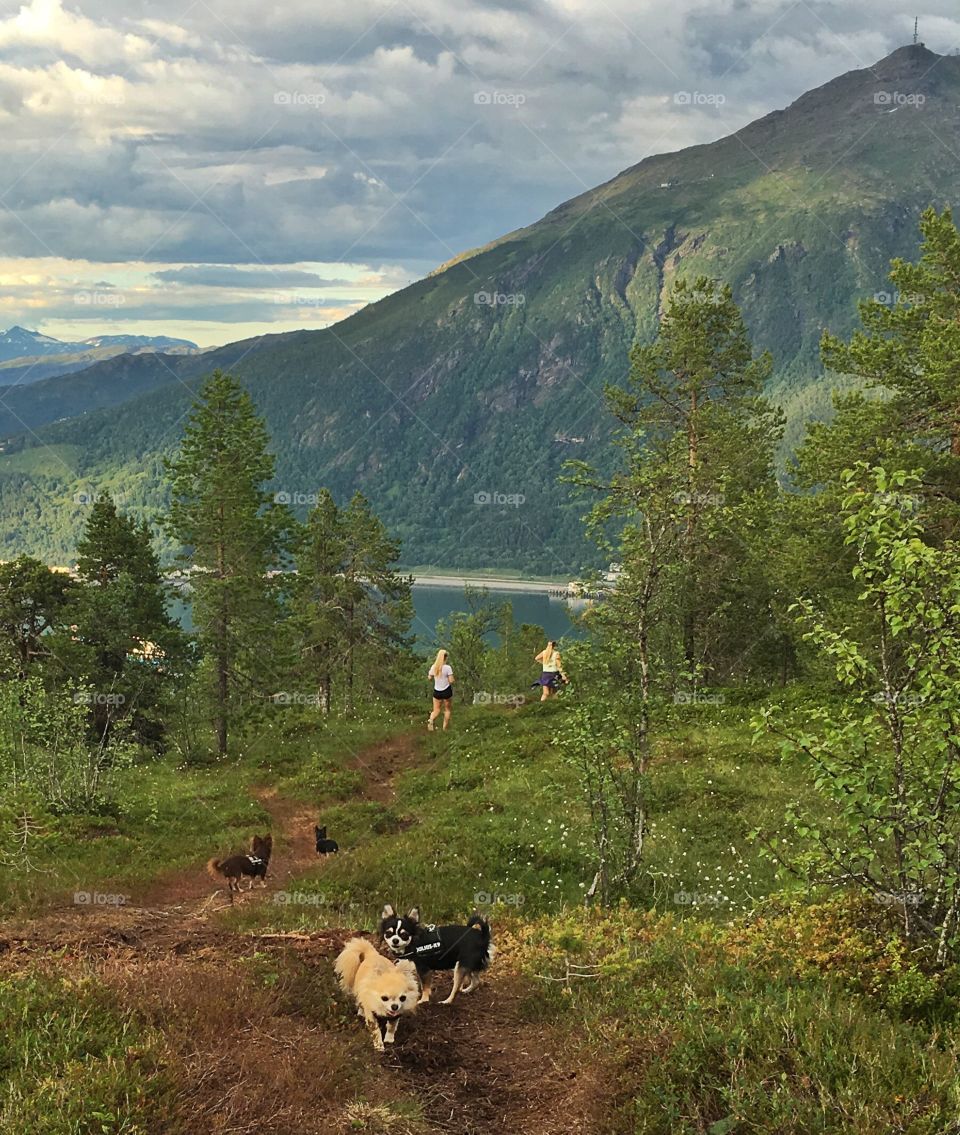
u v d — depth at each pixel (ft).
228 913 50.21
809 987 30.50
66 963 31.12
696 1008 27.76
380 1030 27.78
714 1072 24.71
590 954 37.09
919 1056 24.58
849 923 35.32
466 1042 29.50
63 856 64.49
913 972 30.53
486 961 33.19
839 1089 22.88
